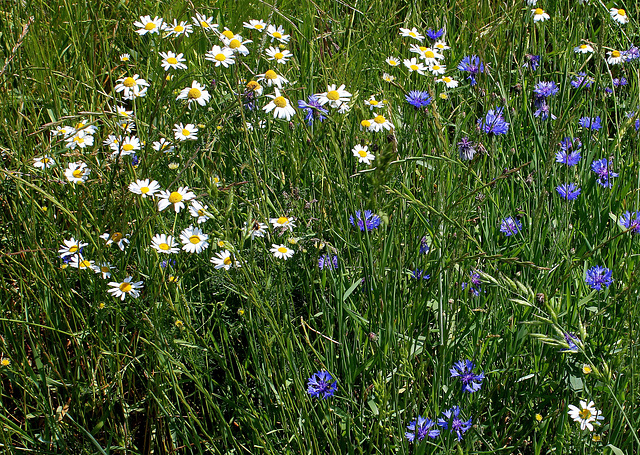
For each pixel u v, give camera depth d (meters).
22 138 2.81
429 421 1.99
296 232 2.63
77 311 2.19
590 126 2.98
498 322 2.31
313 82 3.49
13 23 3.42
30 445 2.21
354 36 3.94
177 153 2.64
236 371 2.40
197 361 2.15
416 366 2.26
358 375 2.34
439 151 2.41
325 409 2.13
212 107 3.08
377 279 2.26
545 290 2.29
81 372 2.36
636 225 2.26
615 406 1.91
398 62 3.45
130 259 2.48
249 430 2.16
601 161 2.91
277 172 2.92
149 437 2.33
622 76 3.81
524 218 2.77
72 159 2.67
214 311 2.29
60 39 3.59
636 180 2.82
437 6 4.19
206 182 2.48
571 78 3.49
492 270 2.48
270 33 3.34
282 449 2.11
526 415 2.24
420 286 2.05
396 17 4.43
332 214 2.70
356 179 2.78
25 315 2.28
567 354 2.16
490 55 3.49
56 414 2.11
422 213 2.52
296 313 2.58
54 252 2.38
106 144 2.74
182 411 2.31
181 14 3.63
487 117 2.62
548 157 2.19
